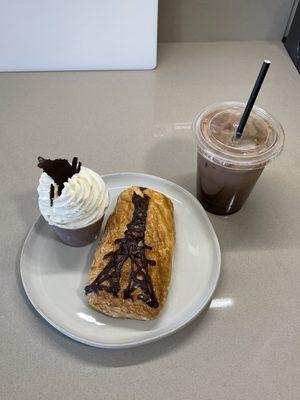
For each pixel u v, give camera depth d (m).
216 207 0.75
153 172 0.83
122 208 0.68
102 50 1.02
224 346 0.60
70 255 0.68
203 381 0.56
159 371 0.57
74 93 1.00
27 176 0.81
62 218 0.60
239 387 0.56
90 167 0.83
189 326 0.61
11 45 0.99
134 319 0.60
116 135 0.90
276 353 0.59
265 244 0.72
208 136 0.65
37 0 0.91
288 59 1.12
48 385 0.55
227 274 0.68
